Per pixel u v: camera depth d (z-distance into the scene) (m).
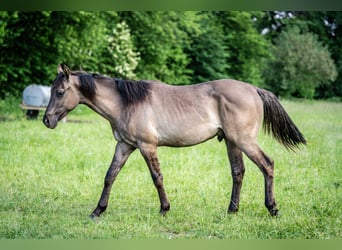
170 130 7.18
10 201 8.06
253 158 7.08
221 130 7.26
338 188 9.15
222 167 10.95
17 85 24.30
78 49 26.20
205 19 35.75
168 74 33.25
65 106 7.22
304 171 10.32
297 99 43.50
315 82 43.00
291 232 6.56
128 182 9.52
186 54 35.16
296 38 42.38
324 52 42.50
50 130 15.62
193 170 10.46
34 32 24.53
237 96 7.05
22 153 11.85
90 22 25.41
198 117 7.14
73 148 12.55
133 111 7.18
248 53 40.03
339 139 14.90
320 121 20.44
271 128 7.39
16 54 24.23
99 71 28.53
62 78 7.17
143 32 31.67
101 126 17.55
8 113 20.19
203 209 7.69
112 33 28.78
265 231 6.59
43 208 7.74
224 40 38.97
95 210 7.36
